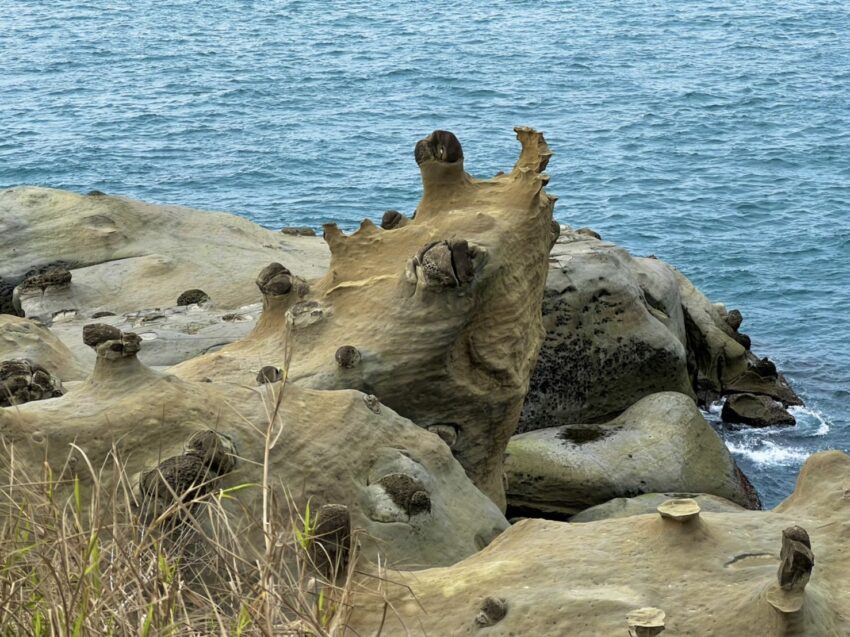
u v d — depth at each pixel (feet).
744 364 91.30
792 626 23.63
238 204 170.60
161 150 203.51
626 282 75.36
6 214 81.00
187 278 74.74
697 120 228.63
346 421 36.88
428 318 46.24
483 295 47.03
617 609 25.32
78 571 24.11
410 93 263.49
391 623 26.71
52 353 53.83
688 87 265.75
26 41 350.64
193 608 25.54
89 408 33.99
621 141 209.67
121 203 81.87
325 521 27.86
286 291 49.47
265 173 186.70
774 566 25.85
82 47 337.52
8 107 245.04
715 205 164.35
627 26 373.40
